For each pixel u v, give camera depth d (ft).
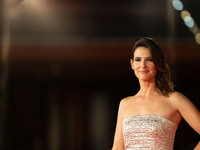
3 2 90.02
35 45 100.22
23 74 124.36
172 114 23.67
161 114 23.48
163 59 24.00
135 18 107.86
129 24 107.76
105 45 100.89
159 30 106.22
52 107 144.97
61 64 109.40
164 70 24.07
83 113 147.54
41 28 105.50
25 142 137.69
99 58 103.35
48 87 144.66
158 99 24.04
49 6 106.83
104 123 147.64
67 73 124.57
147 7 108.17
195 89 139.03
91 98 148.15
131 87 147.64
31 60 103.55
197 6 104.37
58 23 106.42
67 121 145.79
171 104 23.86
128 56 101.50
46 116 144.05
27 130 140.46
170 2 89.56
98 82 143.74
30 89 142.41
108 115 148.05
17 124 138.00
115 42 101.09
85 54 101.91
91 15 108.17
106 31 107.34
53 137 143.64
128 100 25.00
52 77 131.95
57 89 145.59
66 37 102.01
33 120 141.90
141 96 24.59
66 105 146.61
